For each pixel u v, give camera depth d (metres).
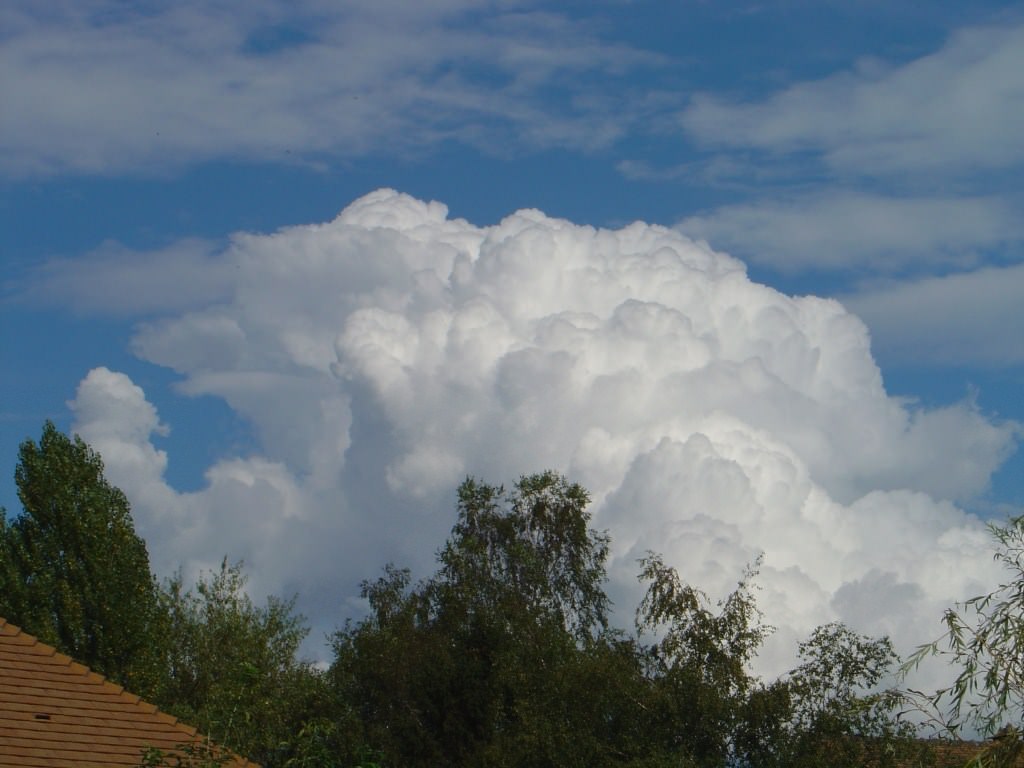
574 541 49.47
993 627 13.05
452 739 37.03
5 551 38.56
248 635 41.44
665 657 34.94
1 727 16.41
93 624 38.16
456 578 43.28
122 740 17.14
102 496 39.72
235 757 17.02
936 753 14.85
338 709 36.84
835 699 31.86
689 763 31.28
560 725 32.91
